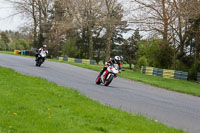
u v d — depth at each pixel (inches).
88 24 6387.8
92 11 6190.9
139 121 916.0
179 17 4062.5
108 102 1266.0
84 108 1016.2
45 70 2541.8
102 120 879.1
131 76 3297.2
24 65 2837.1
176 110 1270.9
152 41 5123.0
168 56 4916.3
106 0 5718.5
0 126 698.8
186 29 4303.6
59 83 1738.4
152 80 3129.9
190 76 4274.1
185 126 979.9
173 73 4072.3
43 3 7337.6
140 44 6323.8
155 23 4266.7
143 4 4394.7
